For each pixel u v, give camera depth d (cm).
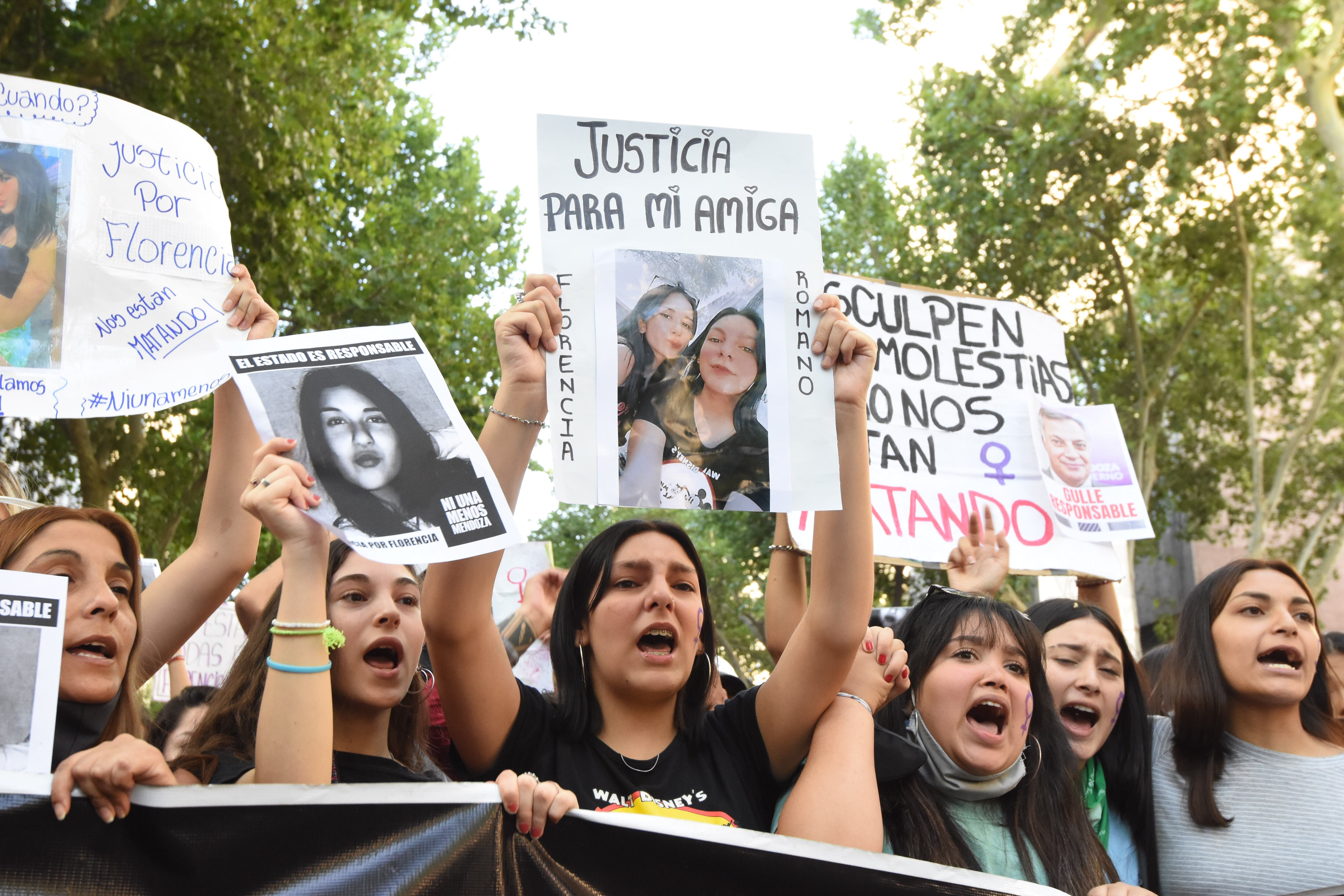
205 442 1278
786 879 239
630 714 297
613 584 300
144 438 1238
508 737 286
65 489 1250
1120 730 377
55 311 298
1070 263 1688
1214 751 361
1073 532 456
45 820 210
